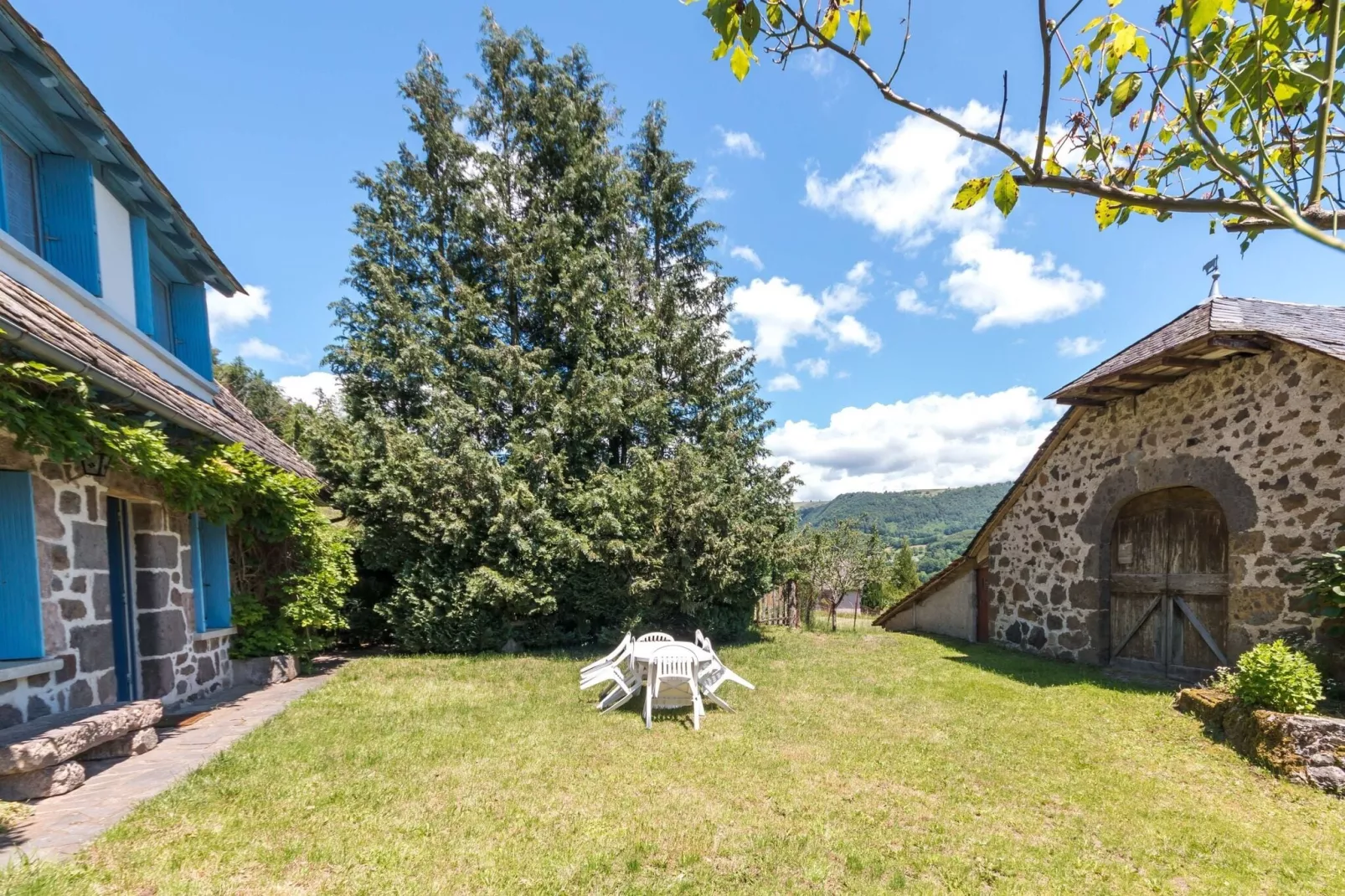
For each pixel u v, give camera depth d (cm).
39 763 341
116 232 531
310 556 777
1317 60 159
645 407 1075
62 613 439
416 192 1180
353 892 272
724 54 185
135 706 437
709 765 448
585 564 978
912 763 460
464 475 928
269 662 712
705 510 948
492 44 1190
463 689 688
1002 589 1018
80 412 388
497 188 1162
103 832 311
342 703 608
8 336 326
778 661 888
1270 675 489
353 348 1081
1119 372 714
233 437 617
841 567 1402
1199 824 367
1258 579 637
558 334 1154
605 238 1243
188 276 703
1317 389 599
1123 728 554
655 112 1316
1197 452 707
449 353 1110
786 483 1154
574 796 387
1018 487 978
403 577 927
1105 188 163
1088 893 293
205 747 461
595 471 1089
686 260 1338
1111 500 819
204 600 663
